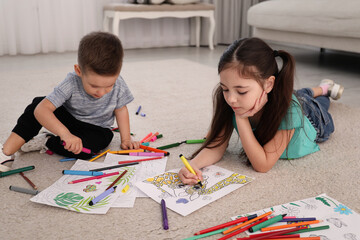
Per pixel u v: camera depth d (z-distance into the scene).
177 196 0.96
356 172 1.10
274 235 0.80
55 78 2.31
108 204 0.92
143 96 1.94
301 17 2.58
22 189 0.98
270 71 0.98
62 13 3.31
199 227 0.85
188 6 3.47
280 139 1.08
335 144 1.31
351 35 2.28
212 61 3.08
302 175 1.09
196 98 1.90
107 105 1.21
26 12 3.17
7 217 0.88
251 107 0.98
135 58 3.21
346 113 1.64
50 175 1.08
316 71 2.64
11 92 1.96
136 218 0.88
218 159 1.15
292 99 1.08
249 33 4.14
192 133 1.43
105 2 3.46
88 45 1.01
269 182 1.04
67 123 1.20
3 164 1.09
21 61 2.94
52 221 0.86
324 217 0.86
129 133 1.29
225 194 0.97
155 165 1.13
